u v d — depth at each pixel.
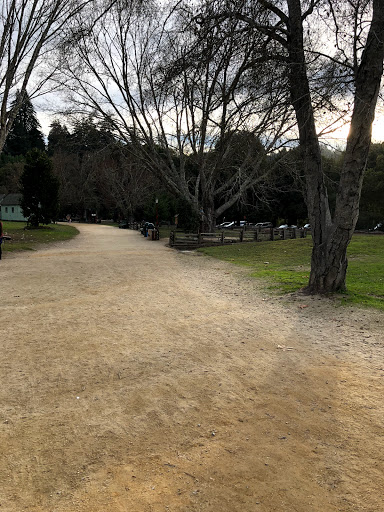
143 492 2.58
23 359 5.04
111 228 52.22
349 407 3.76
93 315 7.35
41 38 19.12
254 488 2.62
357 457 2.96
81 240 30.06
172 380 4.41
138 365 4.88
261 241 26.45
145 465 2.86
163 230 46.22
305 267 14.06
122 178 56.09
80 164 65.62
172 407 3.76
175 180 30.23
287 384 4.31
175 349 5.50
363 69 7.34
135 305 8.25
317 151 8.25
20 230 34.59
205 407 3.76
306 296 8.62
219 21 7.72
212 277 12.31
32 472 2.78
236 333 6.30
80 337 6.00
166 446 3.11
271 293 9.40
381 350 5.40
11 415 3.59
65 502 2.49
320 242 8.72
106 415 3.60
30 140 93.00
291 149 24.81
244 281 11.35
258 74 8.05
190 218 28.64
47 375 4.54
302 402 3.87
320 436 3.25
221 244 24.67
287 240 26.17
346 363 4.95
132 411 3.68
